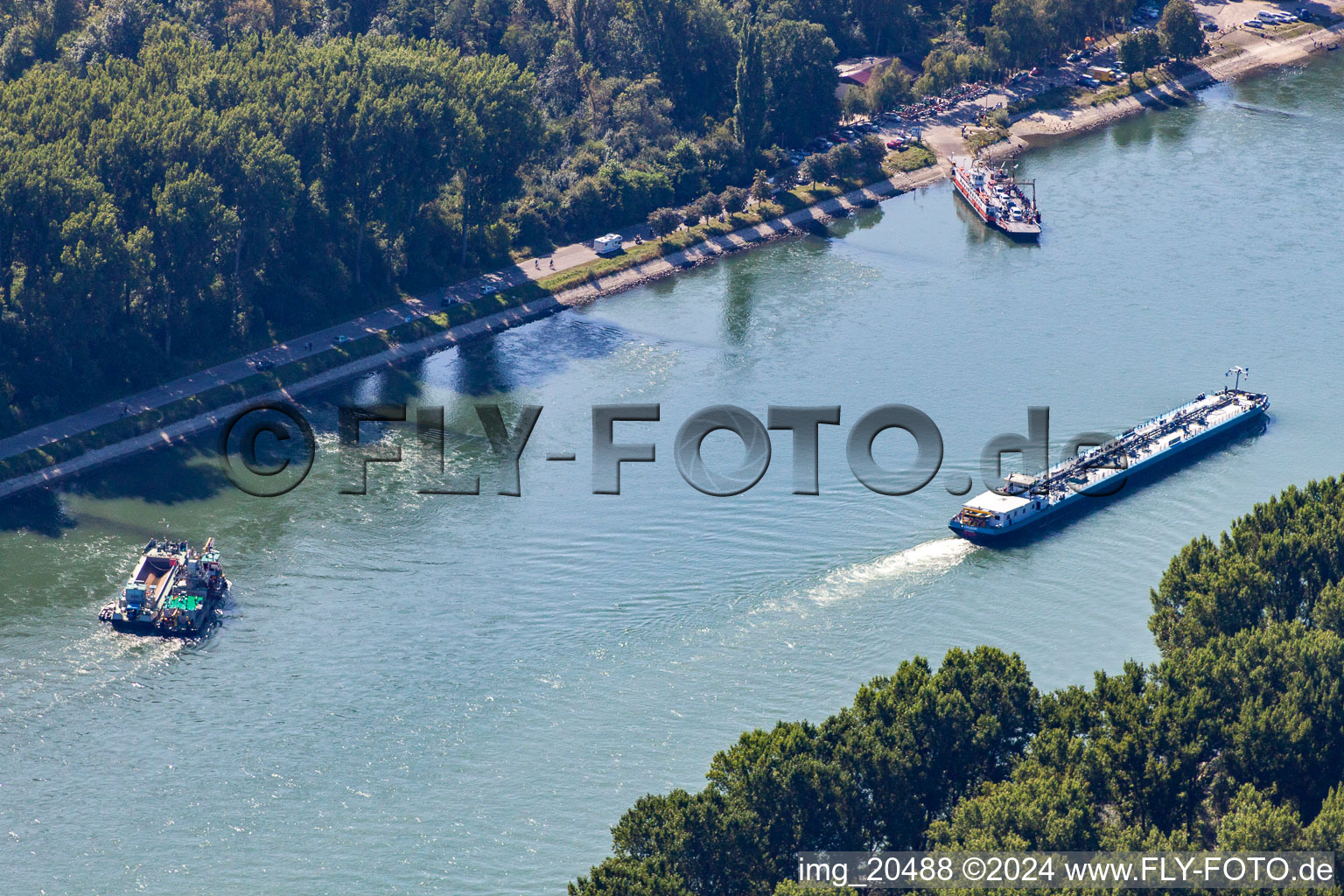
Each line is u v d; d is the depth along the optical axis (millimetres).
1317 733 185625
